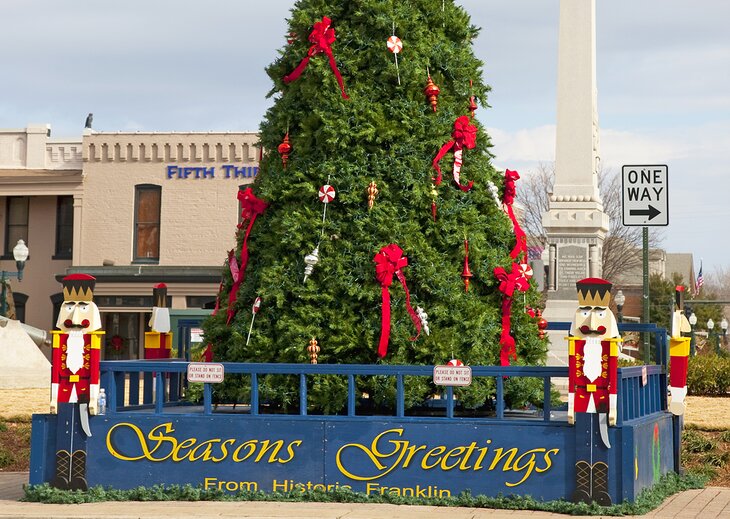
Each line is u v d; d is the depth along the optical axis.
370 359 10.97
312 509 9.85
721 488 12.11
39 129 39.72
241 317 11.41
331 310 10.95
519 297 11.65
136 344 38.78
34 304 40.19
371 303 10.97
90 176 38.97
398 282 10.90
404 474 10.30
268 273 11.12
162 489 10.59
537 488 10.01
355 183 11.07
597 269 29.86
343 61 11.40
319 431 10.47
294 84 11.65
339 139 11.16
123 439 10.77
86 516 9.58
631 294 72.19
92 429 10.80
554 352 29.12
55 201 40.12
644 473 10.59
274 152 11.79
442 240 11.17
